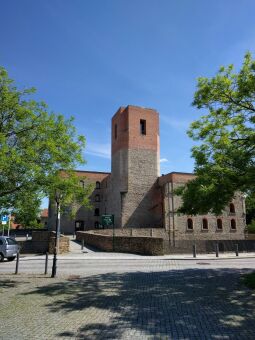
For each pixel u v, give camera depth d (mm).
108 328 7242
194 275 15141
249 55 12844
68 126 13812
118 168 56906
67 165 13312
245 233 52312
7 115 12547
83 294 10922
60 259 23688
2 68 12602
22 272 16750
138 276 14984
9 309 8953
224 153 13016
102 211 64625
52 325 7488
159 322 7645
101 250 31156
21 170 11820
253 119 12453
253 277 13000
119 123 58688
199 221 50250
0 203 12703
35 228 64500
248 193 13203
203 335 6711
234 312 8422
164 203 49969
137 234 45375
